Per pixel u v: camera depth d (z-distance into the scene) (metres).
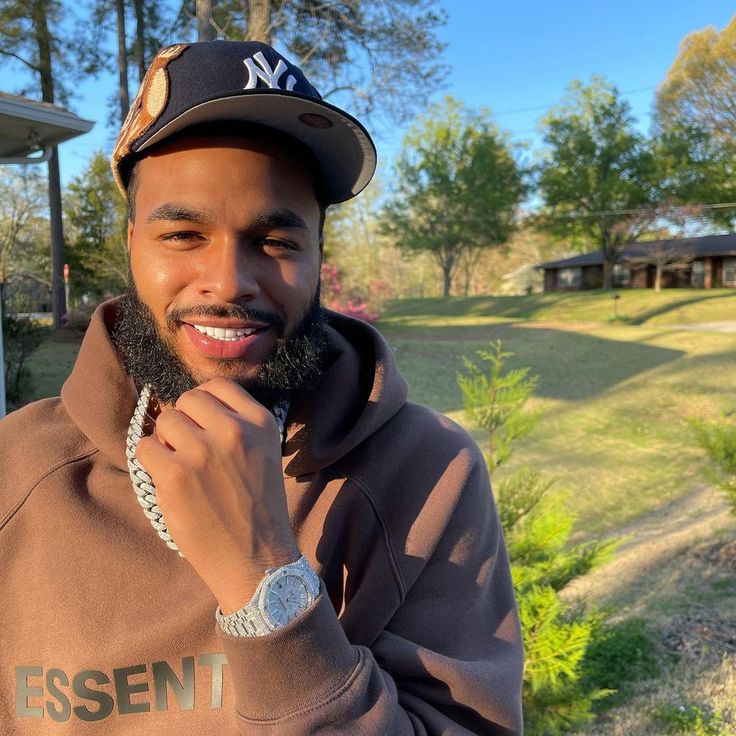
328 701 0.70
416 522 0.96
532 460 9.13
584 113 37.03
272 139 0.84
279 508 0.73
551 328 23.84
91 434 0.98
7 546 0.96
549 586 2.61
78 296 23.84
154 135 0.81
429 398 12.50
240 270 0.83
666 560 5.14
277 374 0.87
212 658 0.87
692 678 3.50
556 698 2.54
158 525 0.85
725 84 33.50
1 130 5.71
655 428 10.94
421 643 0.90
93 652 0.88
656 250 34.78
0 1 17.03
